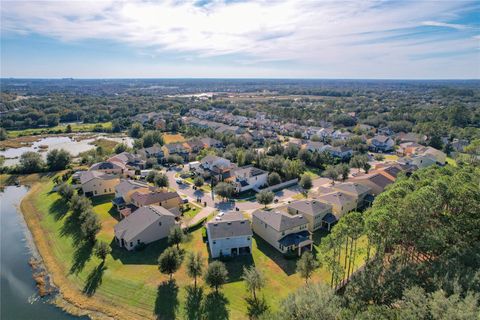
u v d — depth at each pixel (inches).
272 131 6333.7
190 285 1653.5
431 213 1569.9
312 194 2994.6
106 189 3009.4
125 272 1764.3
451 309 927.0
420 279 1259.8
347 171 3378.4
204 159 3796.8
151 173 3272.6
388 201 1673.2
